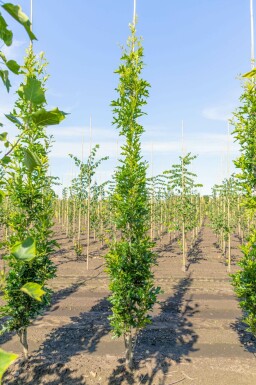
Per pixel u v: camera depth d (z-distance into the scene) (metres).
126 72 6.21
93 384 5.64
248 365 6.25
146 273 5.96
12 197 6.11
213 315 9.13
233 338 7.59
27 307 5.99
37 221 6.45
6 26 0.92
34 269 5.95
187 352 6.85
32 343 7.25
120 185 6.14
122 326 5.89
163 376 5.86
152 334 7.80
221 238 19.84
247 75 1.69
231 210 20.66
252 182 6.13
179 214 15.51
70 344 7.21
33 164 1.09
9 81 0.97
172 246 21.50
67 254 17.94
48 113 0.95
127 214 6.01
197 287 11.93
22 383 5.71
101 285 12.12
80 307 9.73
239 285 5.93
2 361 0.65
